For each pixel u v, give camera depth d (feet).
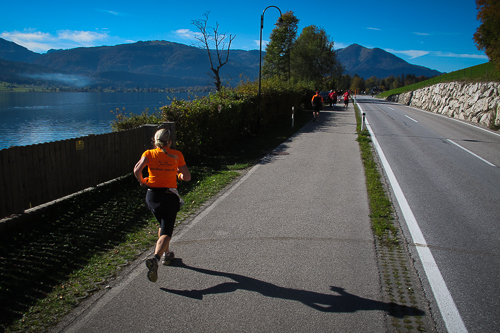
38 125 184.44
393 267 12.75
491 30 75.25
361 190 22.90
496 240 15.15
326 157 34.06
